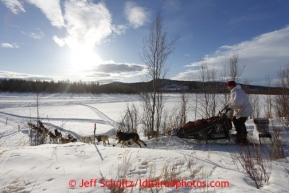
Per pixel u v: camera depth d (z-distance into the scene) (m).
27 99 42.69
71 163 3.50
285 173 3.01
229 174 3.03
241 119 5.27
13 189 2.46
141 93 8.18
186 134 5.70
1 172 2.98
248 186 2.57
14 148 4.41
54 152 4.05
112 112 22.22
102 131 12.89
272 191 2.32
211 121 5.50
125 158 3.65
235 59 9.12
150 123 7.77
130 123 8.88
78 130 13.41
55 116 19.44
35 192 2.39
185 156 3.81
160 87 7.87
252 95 11.03
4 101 35.97
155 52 7.62
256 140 5.23
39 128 9.30
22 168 3.16
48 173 2.98
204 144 5.61
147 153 4.03
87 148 4.43
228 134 5.41
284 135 5.38
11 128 13.77
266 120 5.16
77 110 24.44
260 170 2.99
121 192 2.45
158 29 7.55
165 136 6.92
